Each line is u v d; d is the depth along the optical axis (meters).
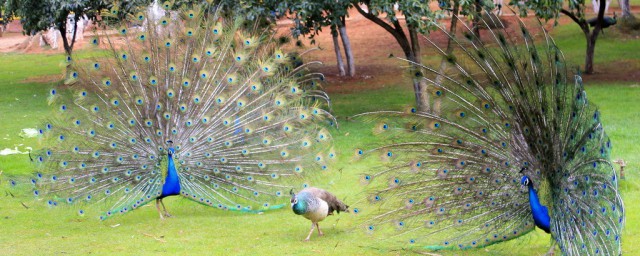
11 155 16.55
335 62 31.69
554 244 8.77
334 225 11.27
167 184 11.48
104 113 11.62
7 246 10.41
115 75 11.79
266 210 12.29
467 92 8.91
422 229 9.17
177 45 12.08
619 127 17.12
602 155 7.97
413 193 9.09
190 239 10.66
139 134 11.61
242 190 11.99
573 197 8.16
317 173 12.06
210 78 11.97
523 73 8.60
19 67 34.09
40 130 11.43
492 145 8.88
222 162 11.91
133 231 11.20
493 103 8.80
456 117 8.98
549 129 8.45
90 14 22.70
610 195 7.93
